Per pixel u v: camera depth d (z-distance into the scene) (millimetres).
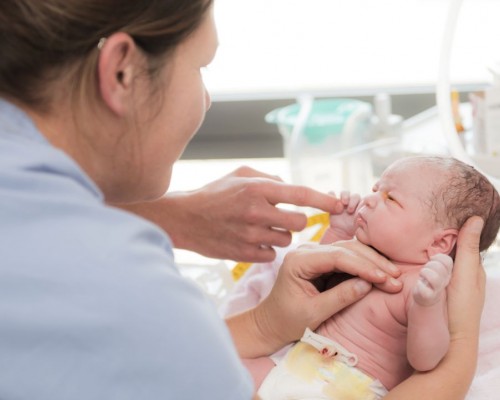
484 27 2008
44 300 679
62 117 794
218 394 724
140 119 827
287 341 1204
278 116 2051
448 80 1409
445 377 1032
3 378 679
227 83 2416
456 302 1080
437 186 1167
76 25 738
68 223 707
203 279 1537
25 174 714
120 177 870
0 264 681
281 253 1400
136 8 757
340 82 2355
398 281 1144
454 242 1164
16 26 734
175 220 1259
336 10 2283
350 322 1178
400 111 2318
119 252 704
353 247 1189
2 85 768
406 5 2236
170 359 700
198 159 2344
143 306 693
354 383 1125
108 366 686
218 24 2342
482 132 1537
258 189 1208
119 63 777
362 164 1855
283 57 2363
